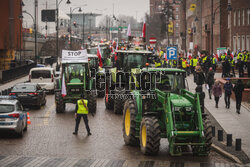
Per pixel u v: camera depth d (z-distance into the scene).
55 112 27.62
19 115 19.05
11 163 14.80
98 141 18.66
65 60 27.27
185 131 15.15
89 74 27.27
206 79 32.03
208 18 81.25
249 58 40.03
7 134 20.19
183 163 14.92
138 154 16.25
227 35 71.81
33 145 17.77
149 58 27.42
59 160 15.29
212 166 14.54
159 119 16.50
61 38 114.81
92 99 26.62
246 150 16.45
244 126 21.61
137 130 17.08
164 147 17.61
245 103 30.17
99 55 33.22
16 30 68.38
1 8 64.88
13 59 70.38
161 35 145.00
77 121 20.08
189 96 16.22
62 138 19.25
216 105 27.84
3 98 20.12
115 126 22.34
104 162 15.02
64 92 25.73
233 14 65.88
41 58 84.50
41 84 38.62
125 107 18.20
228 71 40.22
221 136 18.28
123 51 27.28
